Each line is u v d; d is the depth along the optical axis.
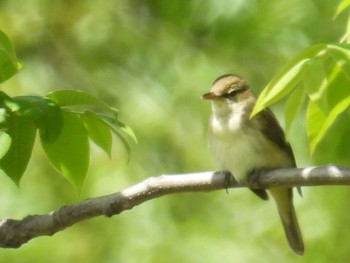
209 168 13.29
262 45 13.63
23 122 5.38
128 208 6.19
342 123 12.02
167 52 14.27
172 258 12.58
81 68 14.62
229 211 13.04
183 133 13.48
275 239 12.69
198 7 13.99
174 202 13.04
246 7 13.56
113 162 12.84
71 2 14.70
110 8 14.68
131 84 14.29
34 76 14.46
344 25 12.93
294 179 6.23
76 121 5.77
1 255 12.25
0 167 5.35
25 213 12.55
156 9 14.53
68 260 12.45
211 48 13.97
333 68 5.19
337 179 5.91
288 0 13.34
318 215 12.48
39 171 12.84
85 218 6.20
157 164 13.25
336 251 12.34
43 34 14.68
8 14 14.70
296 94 5.23
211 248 12.63
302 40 13.27
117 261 12.62
